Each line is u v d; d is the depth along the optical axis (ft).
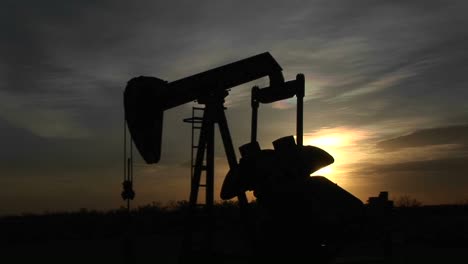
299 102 34.63
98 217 97.35
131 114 34.27
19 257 57.82
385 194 33.45
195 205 33.14
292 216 30.35
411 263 46.93
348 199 31.14
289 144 31.68
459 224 70.85
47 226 92.58
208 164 33.27
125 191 32.37
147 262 49.29
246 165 31.68
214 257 32.04
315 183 31.04
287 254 30.12
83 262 52.19
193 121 34.22
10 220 100.42
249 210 32.60
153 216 89.97
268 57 35.55
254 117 37.42
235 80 34.83
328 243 30.45
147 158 34.71
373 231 32.01
